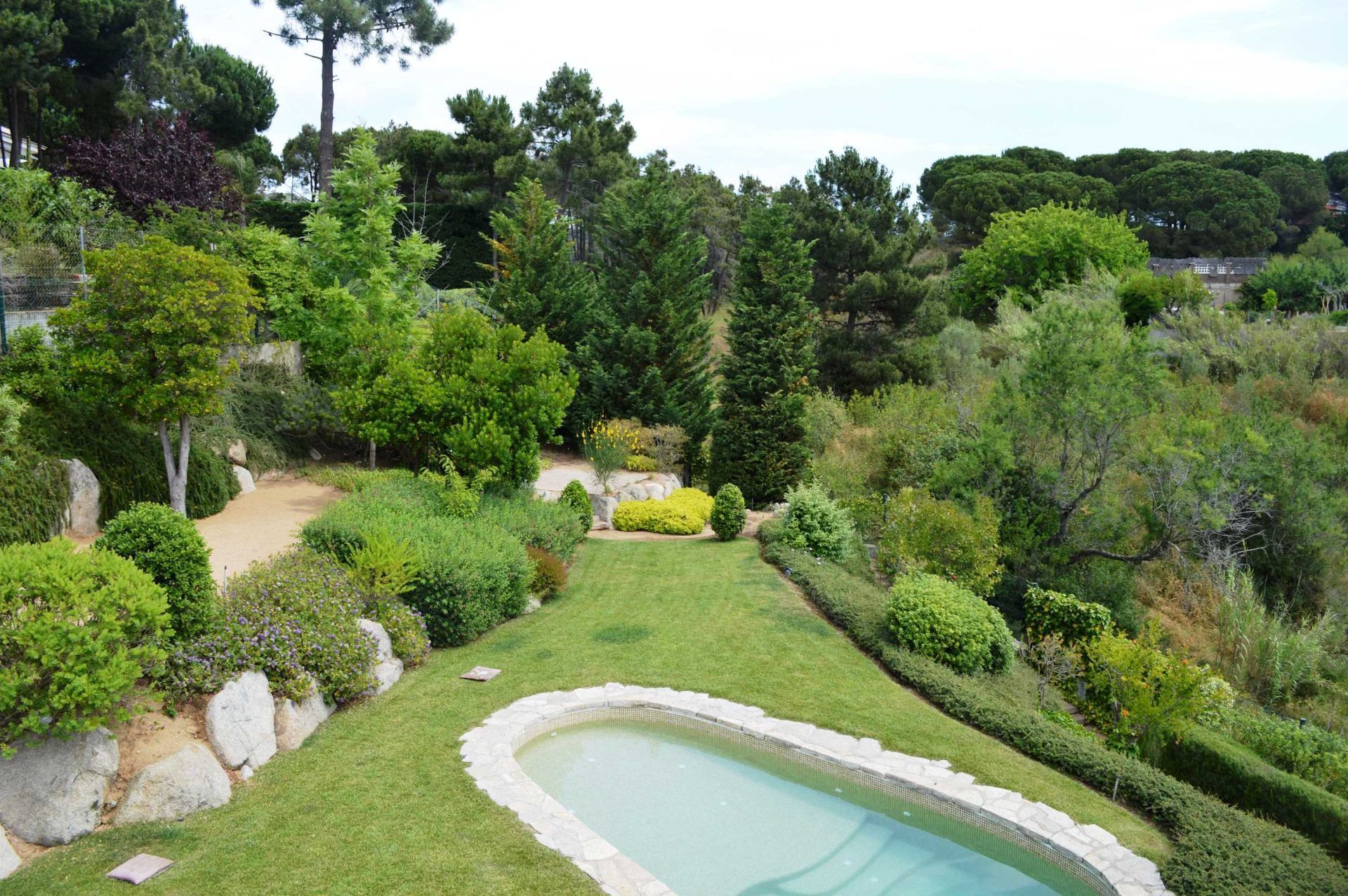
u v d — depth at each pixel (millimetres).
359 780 9359
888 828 9711
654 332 29828
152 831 7969
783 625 15383
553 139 42062
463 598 13812
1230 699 15852
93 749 7945
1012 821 9383
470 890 7559
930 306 38219
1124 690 13125
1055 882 8789
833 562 19750
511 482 19797
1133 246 54500
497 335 20109
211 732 9039
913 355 36812
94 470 15375
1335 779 12688
